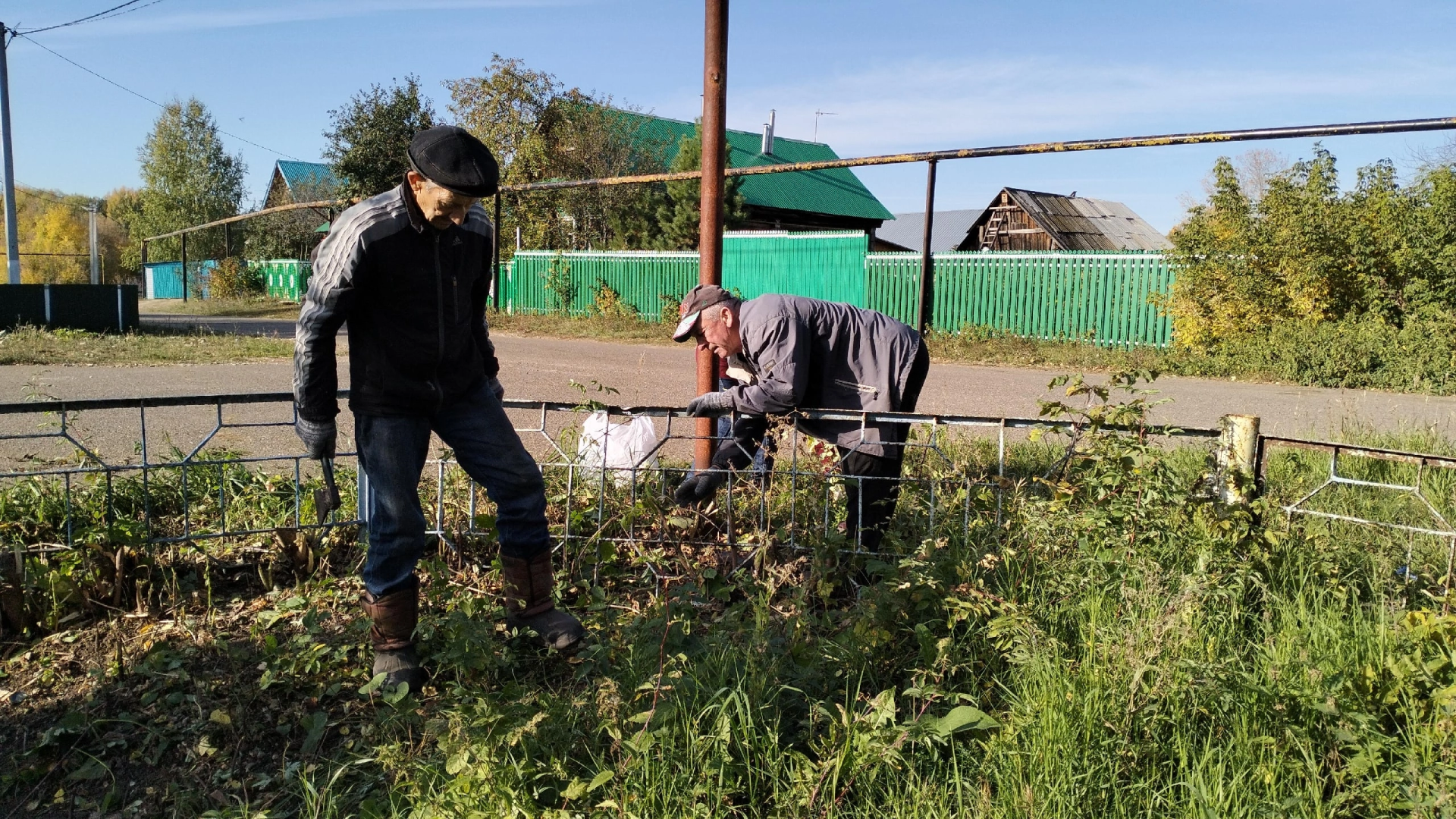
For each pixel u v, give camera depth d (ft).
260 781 8.20
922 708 8.75
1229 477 12.23
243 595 11.99
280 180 161.27
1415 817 6.98
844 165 23.98
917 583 10.14
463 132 8.66
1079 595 10.45
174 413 25.73
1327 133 17.10
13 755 8.65
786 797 7.28
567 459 13.33
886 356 12.28
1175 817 7.30
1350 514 14.83
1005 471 16.60
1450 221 40.81
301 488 14.80
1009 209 117.29
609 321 68.03
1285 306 44.45
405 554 9.50
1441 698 7.85
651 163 116.26
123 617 11.14
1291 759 7.85
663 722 7.87
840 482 12.65
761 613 9.59
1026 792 7.07
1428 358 37.11
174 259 193.57
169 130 194.18
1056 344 51.06
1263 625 10.07
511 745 7.48
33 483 14.17
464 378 9.79
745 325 12.07
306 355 8.95
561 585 11.90
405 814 7.43
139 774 8.41
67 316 54.80
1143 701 8.30
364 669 9.84
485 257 9.85
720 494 14.06
